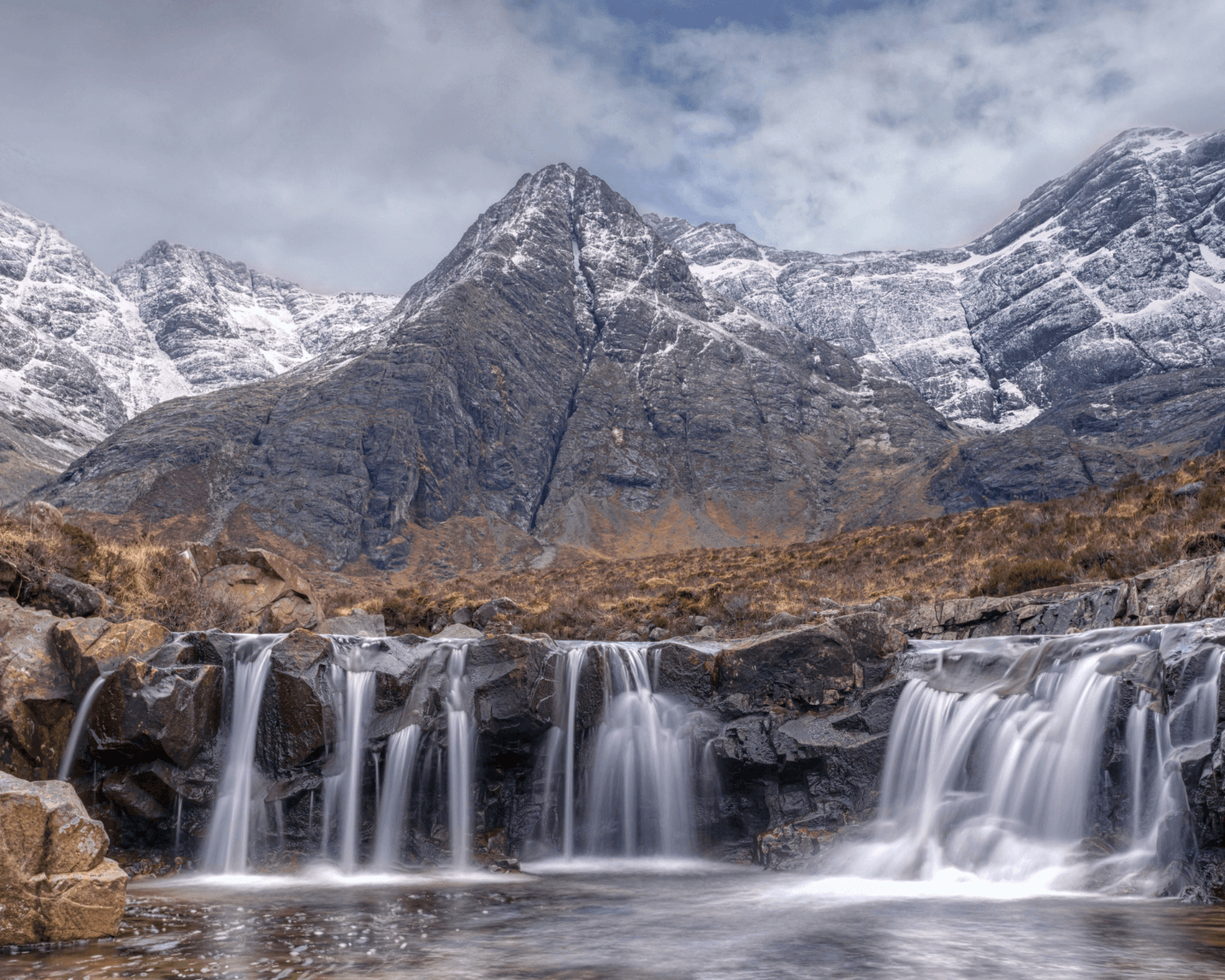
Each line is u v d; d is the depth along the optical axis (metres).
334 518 199.25
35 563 21.75
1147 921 12.16
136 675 17.41
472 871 18.33
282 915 13.27
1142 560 26.45
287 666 18.94
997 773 17.23
